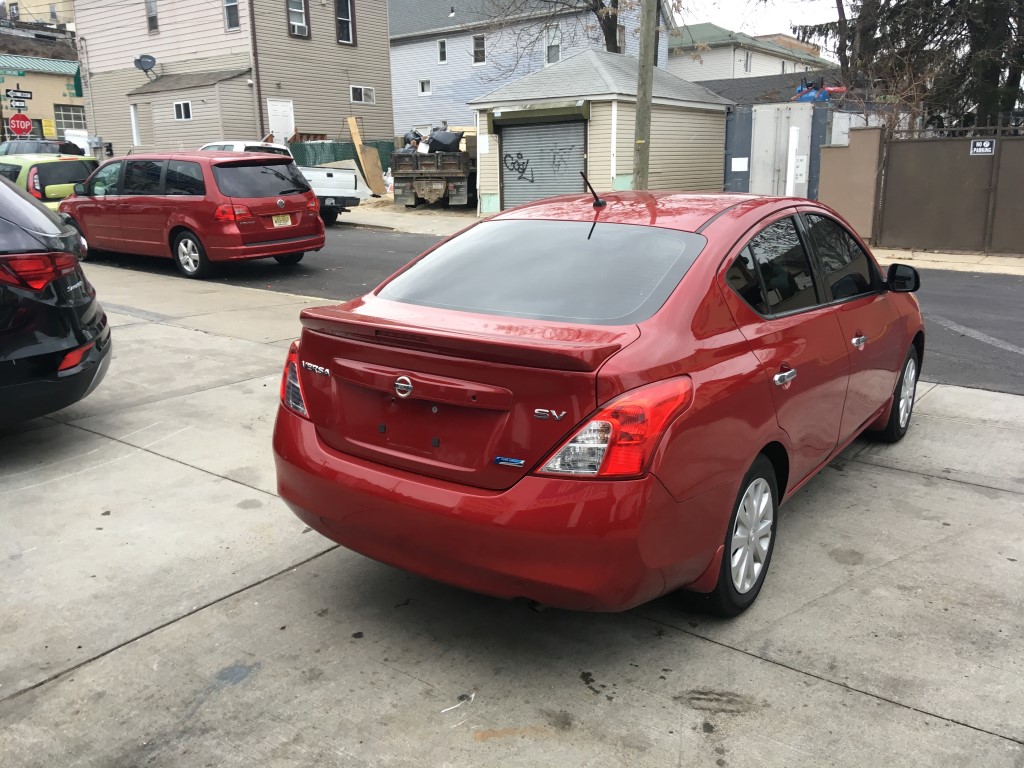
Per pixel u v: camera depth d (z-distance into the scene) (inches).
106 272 479.2
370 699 112.3
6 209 183.6
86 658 120.7
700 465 112.1
